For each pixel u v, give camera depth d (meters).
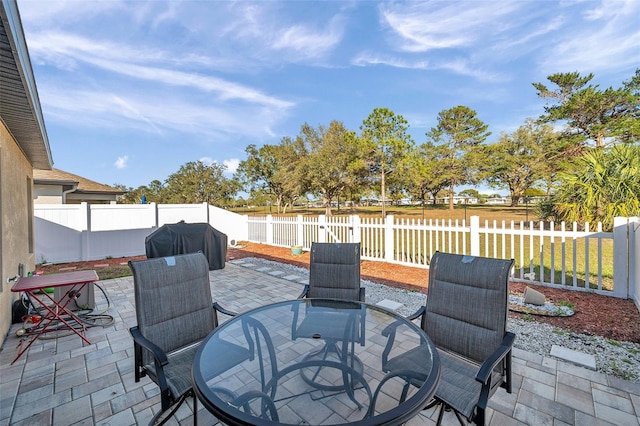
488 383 1.75
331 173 22.50
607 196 6.28
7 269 3.87
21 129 4.09
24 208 5.26
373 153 21.78
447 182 26.81
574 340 3.32
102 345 3.50
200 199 30.23
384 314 2.93
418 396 1.56
